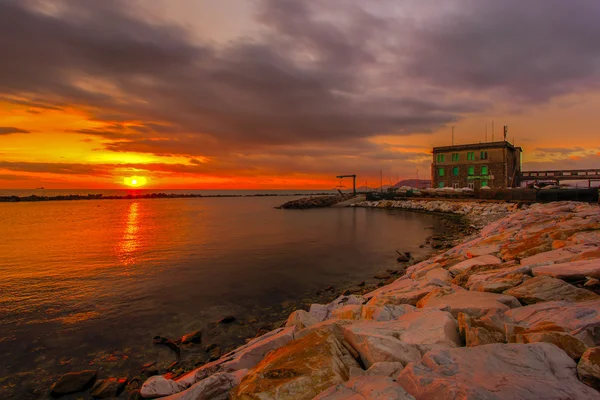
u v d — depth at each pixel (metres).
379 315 5.73
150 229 29.19
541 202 35.00
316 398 3.22
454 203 43.81
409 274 11.27
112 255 17.42
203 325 8.81
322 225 31.72
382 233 25.81
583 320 3.98
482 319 4.59
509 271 7.20
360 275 13.48
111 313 9.59
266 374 3.82
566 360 3.27
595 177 49.41
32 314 9.49
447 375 3.17
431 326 4.59
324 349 4.16
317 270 14.26
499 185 52.31
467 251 11.48
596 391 2.83
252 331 8.45
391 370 3.49
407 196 59.12
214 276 13.32
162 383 4.98
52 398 5.85
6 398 5.86
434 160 60.09
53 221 37.06
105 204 78.25
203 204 82.19
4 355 7.29
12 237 24.20
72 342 7.88
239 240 22.50
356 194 74.00
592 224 10.69
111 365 6.92
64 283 12.39
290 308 9.97
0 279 12.90
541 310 4.70
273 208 63.97
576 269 6.03
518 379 2.99
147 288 11.80
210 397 4.15
